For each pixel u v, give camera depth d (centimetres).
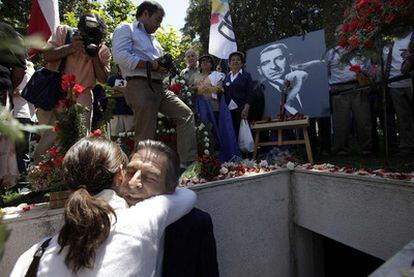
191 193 160
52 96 272
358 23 222
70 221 111
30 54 246
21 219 188
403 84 428
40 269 114
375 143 502
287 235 327
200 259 157
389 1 204
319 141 540
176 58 814
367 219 256
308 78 455
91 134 218
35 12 283
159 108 325
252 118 484
